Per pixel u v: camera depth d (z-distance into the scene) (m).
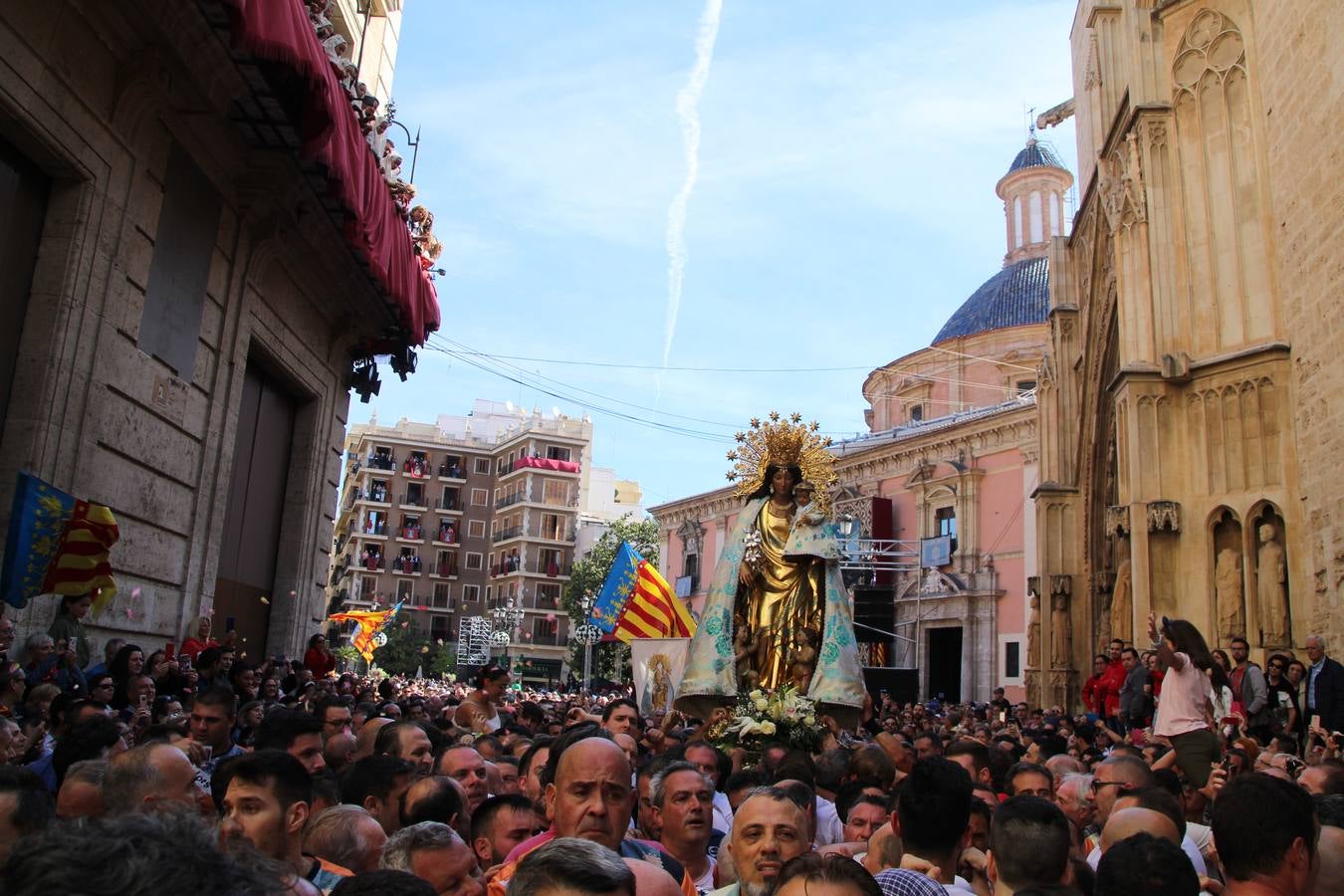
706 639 13.52
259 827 4.20
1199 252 17.64
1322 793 6.73
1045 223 57.44
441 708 15.56
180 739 6.41
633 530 73.25
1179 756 9.69
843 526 48.50
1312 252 14.94
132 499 12.56
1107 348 24.58
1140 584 17.02
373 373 20.97
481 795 6.34
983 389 50.97
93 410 11.51
